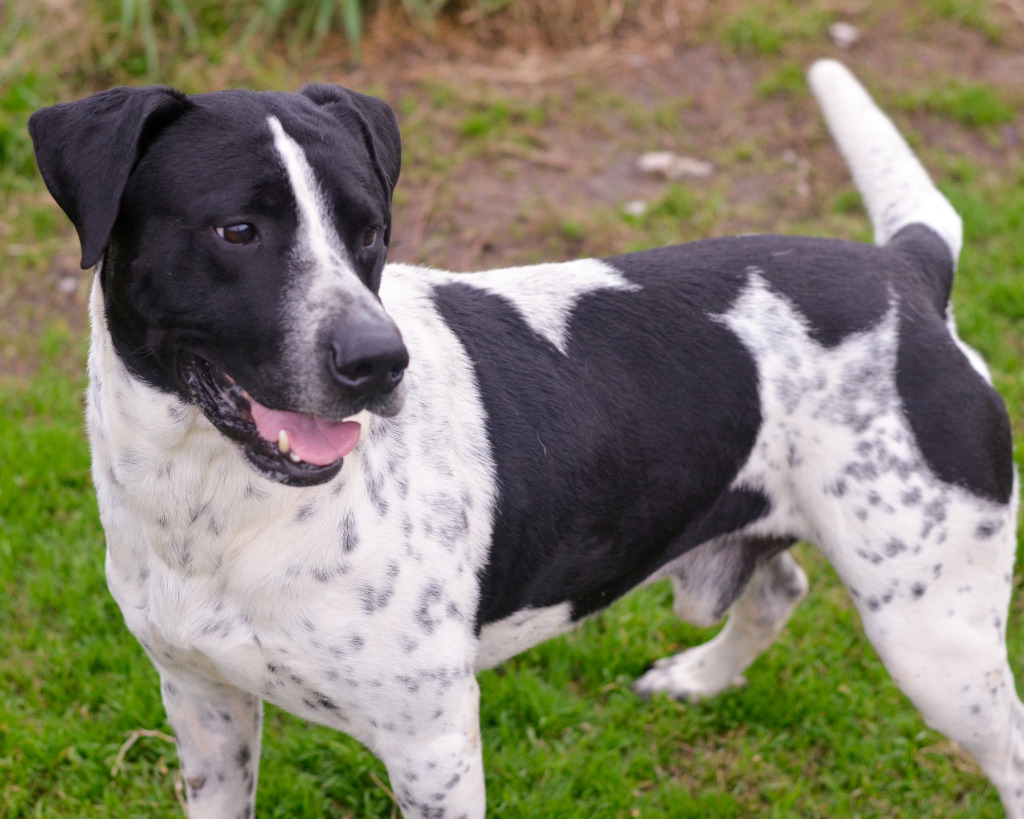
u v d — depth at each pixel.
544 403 2.81
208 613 2.55
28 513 4.26
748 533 3.11
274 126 2.34
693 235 5.65
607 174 6.09
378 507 2.53
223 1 6.75
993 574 3.00
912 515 2.88
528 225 5.73
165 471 2.46
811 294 2.97
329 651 2.53
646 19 7.14
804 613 4.12
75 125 2.34
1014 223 5.75
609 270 3.03
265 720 3.76
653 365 2.90
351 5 6.55
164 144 2.33
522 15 6.95
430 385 2.67
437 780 2.67
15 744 3.53
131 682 3.75
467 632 2.71
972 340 5.09
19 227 5.66
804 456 2.96
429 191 5.85
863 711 3.80
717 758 3.72
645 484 2.89
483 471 2.72
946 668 3.02
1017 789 3.24
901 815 3.52
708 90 6.67
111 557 2.70
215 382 2.40
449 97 6.41
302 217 2.30
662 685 3.89
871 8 7.32
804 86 6.61
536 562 2.84
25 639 3.87
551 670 3.92
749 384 2.92
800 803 3.58
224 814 3.00
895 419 2.88
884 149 3.55
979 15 7.27
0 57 6.29
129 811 3.44
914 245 3.23
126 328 2.41
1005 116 6.50
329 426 2.39
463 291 2.91
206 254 2.29
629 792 3.52
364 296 2.27
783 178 6.11
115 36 6.47
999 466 2.95
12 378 4.95
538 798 3.48
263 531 2.47
